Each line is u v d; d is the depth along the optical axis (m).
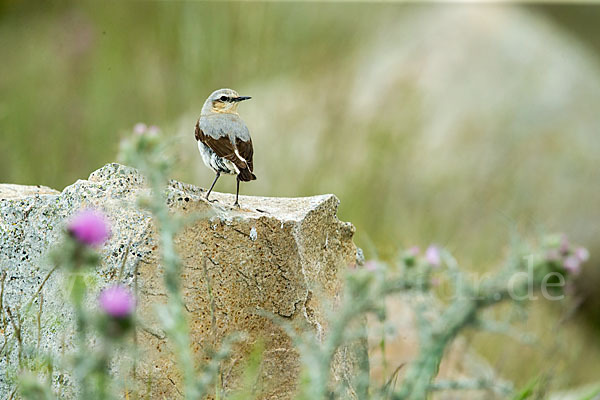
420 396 3.96
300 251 5.88
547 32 18.98
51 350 5.27
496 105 16.86
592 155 16.06
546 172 15.78
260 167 13.35
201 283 5.51
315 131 14.39
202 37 14.39
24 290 5.53
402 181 14.15
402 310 9.04
